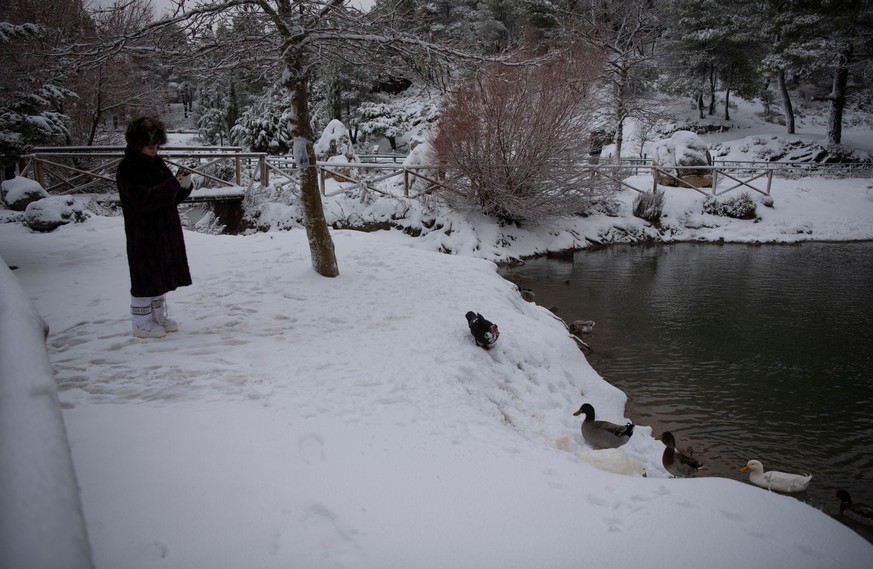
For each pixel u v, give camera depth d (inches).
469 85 577.6
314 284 338.6
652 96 1481.3
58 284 312.2
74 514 42.7
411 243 661.9
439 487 137.5
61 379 184.7
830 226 926.4
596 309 494.6
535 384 276.1
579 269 665.6
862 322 460.4
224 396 179.3
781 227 913.5
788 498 149.6
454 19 1003.3
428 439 165.2
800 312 490.3
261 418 164.2
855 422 293.6
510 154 709.9
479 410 206.2
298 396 185.3
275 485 129.8
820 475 246.7
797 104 1766.7
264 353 224.5
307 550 108.7
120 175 201.9
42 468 44.1
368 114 1359.5
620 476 158.1
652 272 652.7
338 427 164.9
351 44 317.1
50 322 248.1
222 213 721.6
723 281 608.4
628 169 1073.5
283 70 315.9
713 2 1539.1
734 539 124.6
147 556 101.8
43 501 41.5
